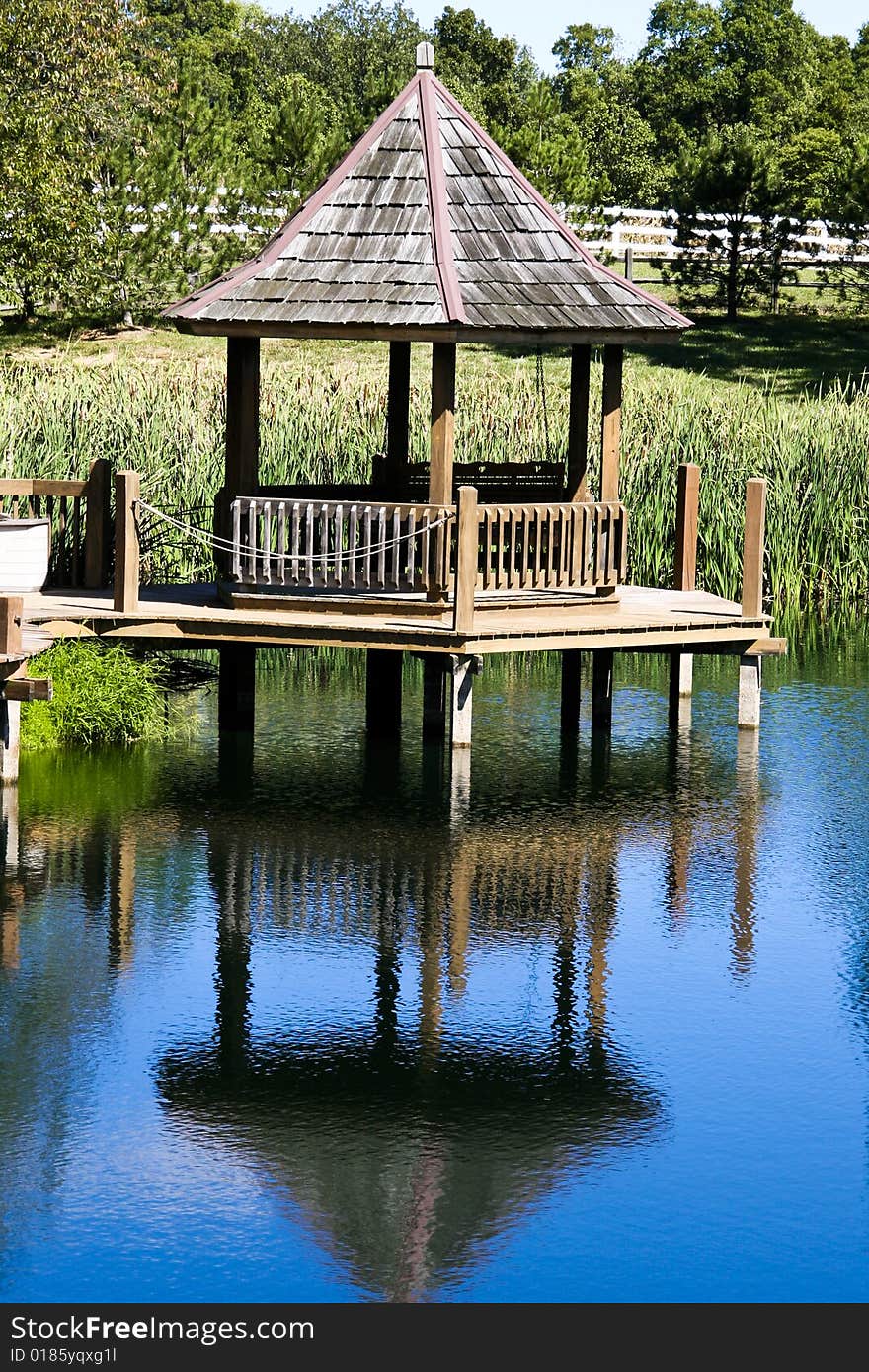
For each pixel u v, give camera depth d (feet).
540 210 55.88
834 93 245.24
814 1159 30.17
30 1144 30.22
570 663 61.00
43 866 44.52
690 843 47.62
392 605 53.16
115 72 117.29
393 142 55.98
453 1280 26.78
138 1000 36.40
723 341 143.64
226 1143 30.42
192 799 51.06
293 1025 35.35
